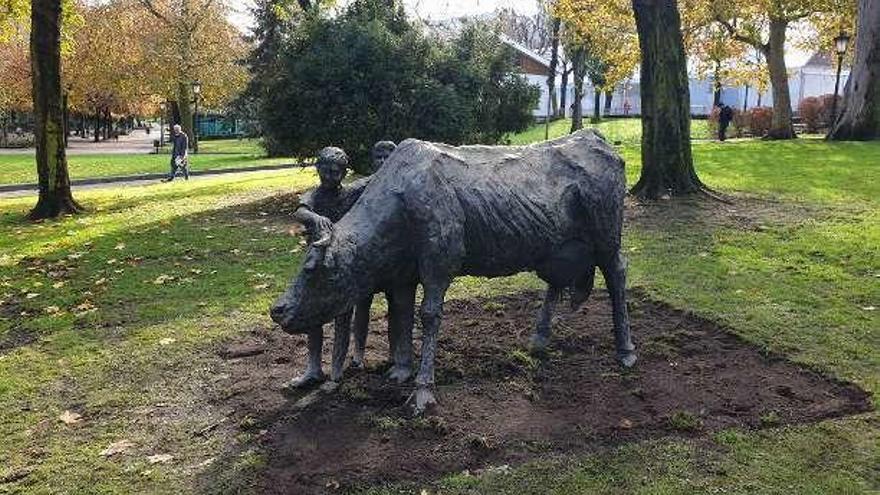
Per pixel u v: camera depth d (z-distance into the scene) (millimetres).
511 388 5527
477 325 7094
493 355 6207
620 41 25516
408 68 13602
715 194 13641
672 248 9750
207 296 8320
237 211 14164
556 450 4629
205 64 44156
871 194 13539
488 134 15133
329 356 6355
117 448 4887
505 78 15383
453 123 13578
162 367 6293
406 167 5105
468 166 5336
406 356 5672
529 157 5684
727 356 6168
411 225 5055
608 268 5984
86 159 33719
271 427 5070
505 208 5301
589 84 59094
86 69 44938
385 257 5059
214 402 5555
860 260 8875
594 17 23734
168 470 4570
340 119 13508
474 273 5551
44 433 5160
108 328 7359
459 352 6328
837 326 6688
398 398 5359
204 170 26703
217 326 7270
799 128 37562
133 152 42906
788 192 14070
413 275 5301
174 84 44281
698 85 60562
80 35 44656
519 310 7539
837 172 16219
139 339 6977
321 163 5254
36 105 14523
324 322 4918
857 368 5738
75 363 6441
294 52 14180
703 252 9508
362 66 13555
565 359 6180
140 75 44688
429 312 5121
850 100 23328
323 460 4586
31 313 8000
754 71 31609
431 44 14117
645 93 13781
